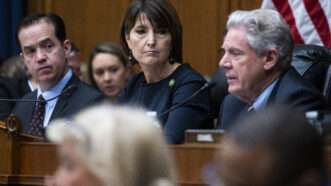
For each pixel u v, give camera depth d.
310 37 10.32
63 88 8.36
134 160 3.61
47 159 6.64
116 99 8.04
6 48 13.09
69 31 13.02
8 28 13.11
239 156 3.42
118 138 3.61
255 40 6.69
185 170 6.16
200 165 6.12
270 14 6.76
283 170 3.38
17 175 6.69
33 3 13.10
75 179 3.62
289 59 6.80
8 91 10.59
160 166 3.66
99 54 10.84
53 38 8.40
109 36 12.90
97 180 3.62
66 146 3.63
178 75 7.71
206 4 12.35
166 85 7.71
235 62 6.78
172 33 7.72
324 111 6.24
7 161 6.71
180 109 7.46
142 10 7.70
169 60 7.80
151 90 7.77
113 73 10.79
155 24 7.66
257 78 6.76
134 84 7.99
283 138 3.39
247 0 12.17
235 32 6.78
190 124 7.41
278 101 6.66
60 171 3.67
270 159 3.39
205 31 12.38
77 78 8.48
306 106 6.62
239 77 6.77
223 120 7.25
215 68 12.35
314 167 3.38
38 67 8.35
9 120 6.73
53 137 3.67
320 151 3.40
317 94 6.76
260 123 3.43
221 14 12.30
